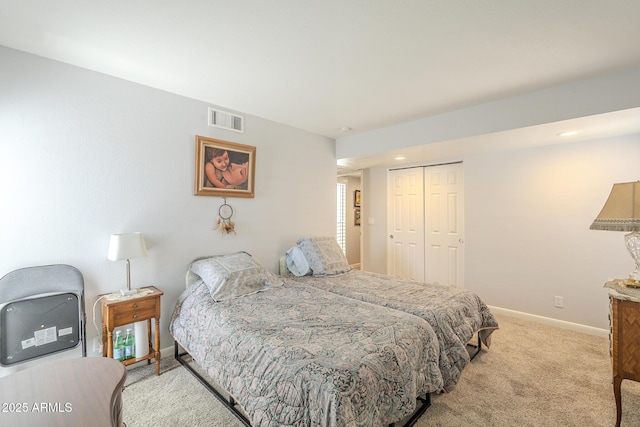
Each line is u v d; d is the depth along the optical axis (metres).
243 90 2.56
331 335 1.67
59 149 2.08
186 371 2.32
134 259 2.43
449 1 1.45
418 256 4.54
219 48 1.90
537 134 2.81
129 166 2.40
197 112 2.79
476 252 3.83
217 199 2.96
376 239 5.04
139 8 1.51
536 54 1.93
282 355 1.48
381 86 2.45
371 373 1.36
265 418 1.36
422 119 3.25
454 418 1.80
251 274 2.61
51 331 1.92
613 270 2.95
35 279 1.93
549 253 3.30
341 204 6.25
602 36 1.73
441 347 1.95
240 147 3.04
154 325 2.46
